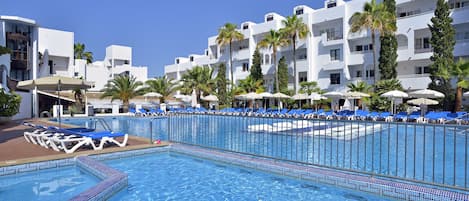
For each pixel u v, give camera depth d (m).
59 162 8.70
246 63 42.94
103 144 10.44
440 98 25.45
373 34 28.52
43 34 38.78
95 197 5.76
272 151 10.90
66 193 6.72
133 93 34.75
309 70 35.81
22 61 31.30
